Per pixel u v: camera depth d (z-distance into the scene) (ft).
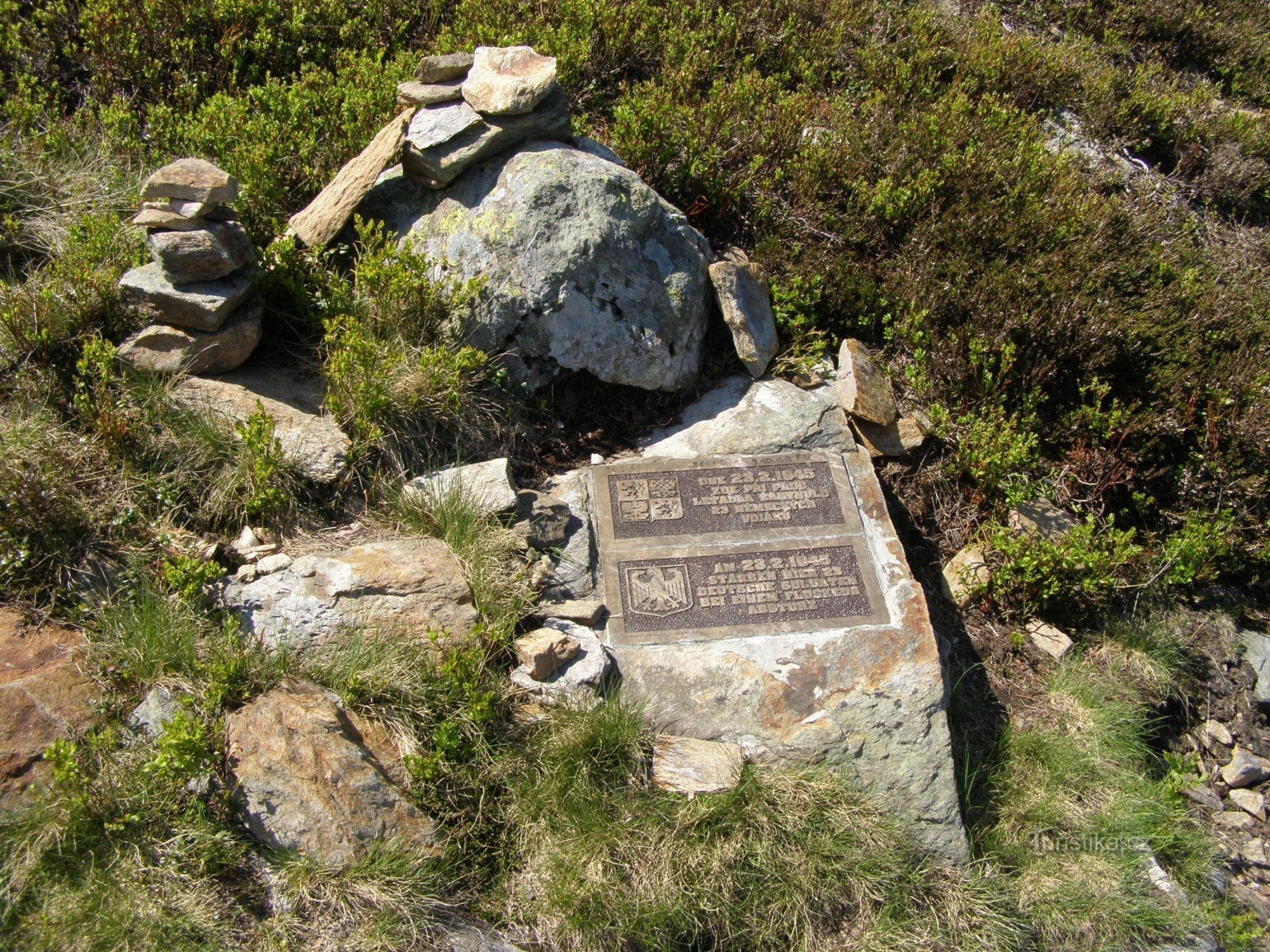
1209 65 11.32
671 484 5.85
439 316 6.00
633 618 5.44
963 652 6.02
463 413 5.88
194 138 6.75
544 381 6.16
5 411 5.37
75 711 4.56
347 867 4.42
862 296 6.95
